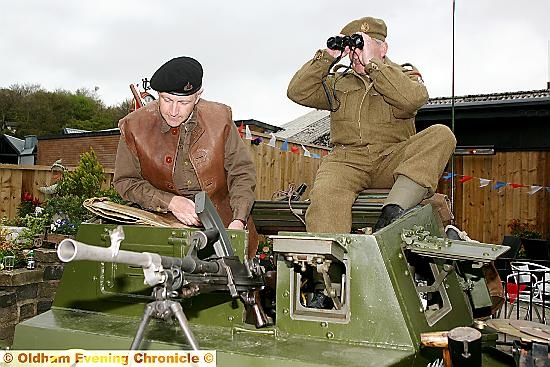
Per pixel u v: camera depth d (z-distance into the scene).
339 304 2.42
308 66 3.59
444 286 2.75
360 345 2.31
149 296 2.74
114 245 1.63
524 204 10.56
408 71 3.55
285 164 8.21
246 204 3.17
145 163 3.21
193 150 3.19
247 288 2.39
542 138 10.29
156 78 2.93
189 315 2.63
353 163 3.53
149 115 3.22
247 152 3.31
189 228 2.67
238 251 2.50
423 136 3.33
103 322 2.71
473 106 9.93
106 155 14.73
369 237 2.36
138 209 3.11
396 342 2.28
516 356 2.35
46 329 2.61
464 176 10.49
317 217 3.30
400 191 3.11
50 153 15.70
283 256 2.45
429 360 2.37
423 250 2.44
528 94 11.18
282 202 3.60
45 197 8.47
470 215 10.93
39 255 5.73
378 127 3.53
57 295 2.98
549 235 10.34
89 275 2.91
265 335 2.46
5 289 5.34
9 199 8.55
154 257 1.78
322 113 14.78
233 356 2.23
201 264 2.07
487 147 10.34
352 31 3.61
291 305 2.45
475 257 2.36
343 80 3.69
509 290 6.45
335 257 2.30
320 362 2.12
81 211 6.61
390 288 2.31
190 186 3.24
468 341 2.14
